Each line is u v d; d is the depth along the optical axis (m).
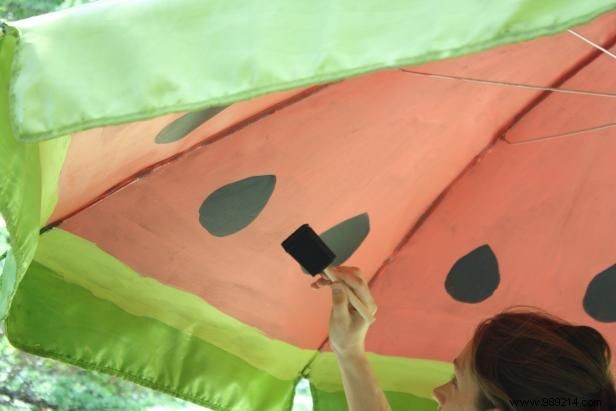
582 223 2.58
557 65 2.29
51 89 1.54
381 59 1.46
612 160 2.48
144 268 2.49
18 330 2.40
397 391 2.79
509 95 2.38
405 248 2.71
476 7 1.40
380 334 2.77
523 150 2.53
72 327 2.45
